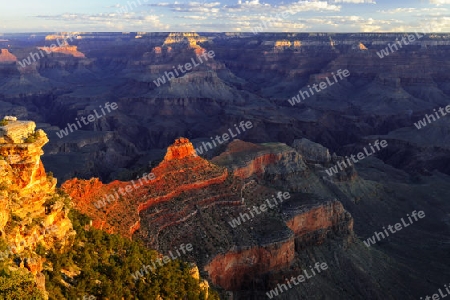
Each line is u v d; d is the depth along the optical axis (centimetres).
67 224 5762
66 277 5231
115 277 5672
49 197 5675
